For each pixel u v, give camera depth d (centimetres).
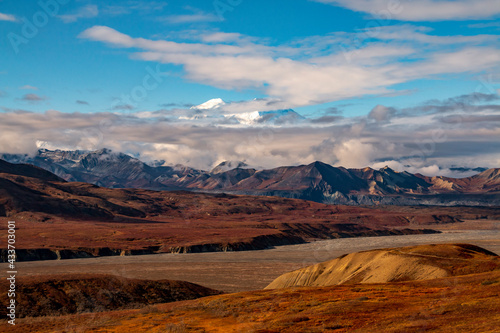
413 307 3675
